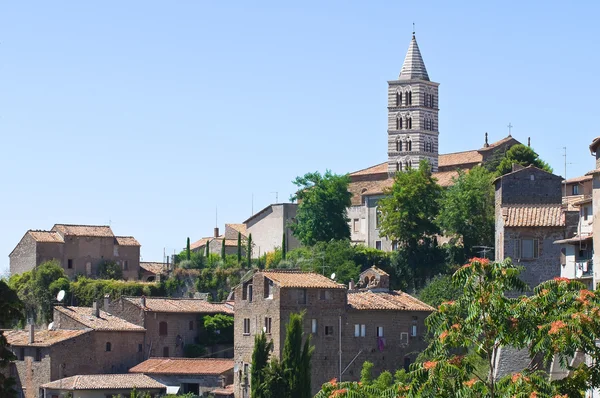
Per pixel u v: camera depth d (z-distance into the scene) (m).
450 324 79.00
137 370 189.25
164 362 190.12
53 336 193.25
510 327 77.00
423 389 78.25
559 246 142.50
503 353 121.44
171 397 171.88
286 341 157.62
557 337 76.75
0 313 91.69
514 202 147.12
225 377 184.25
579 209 139.62
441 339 78.38
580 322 76.88
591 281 127.25
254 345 162.88
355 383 89.25
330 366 175.00
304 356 157.38
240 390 180.12
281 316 173.25
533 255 142.88
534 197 147.62
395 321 180.62
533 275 142.50
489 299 77.31
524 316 77.38
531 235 143.25
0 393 90.44
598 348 78.44
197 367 186.75
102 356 193.25
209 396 182.00
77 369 190.38
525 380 77.38
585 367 79.69
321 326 175.12
